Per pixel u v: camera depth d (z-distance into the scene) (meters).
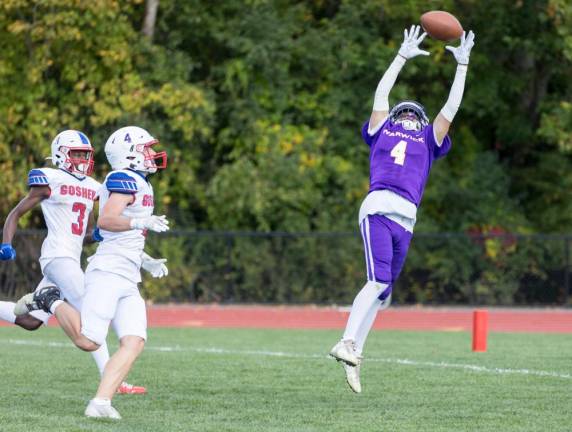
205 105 72.88
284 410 26.09
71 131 29.22
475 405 27.22
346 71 80.19
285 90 78.38
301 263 72.44
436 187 80.38
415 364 36.81
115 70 72.38
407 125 28.41
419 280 74.25
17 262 69.12
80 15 70.06
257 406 26.72
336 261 72.44
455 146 84.00
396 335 50.84
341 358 27.05
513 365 36.75
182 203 76.75
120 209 23.98
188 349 42.00
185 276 71.81
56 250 28.70
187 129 72.56
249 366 35.78
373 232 27.70
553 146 86.50
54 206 28.78
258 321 60.12
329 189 78.44
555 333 53.25
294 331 53.12
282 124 77.44
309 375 33.34
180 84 73.44
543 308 73.38
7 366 34.81
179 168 74.94
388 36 83.06
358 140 80.69
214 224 77.12
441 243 74.50
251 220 76.94
